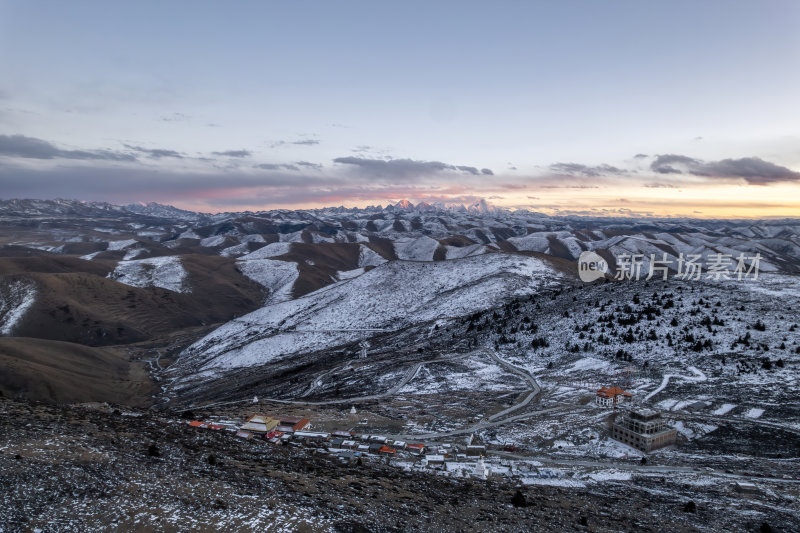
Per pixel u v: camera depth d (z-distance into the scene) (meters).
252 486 36.19
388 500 38.00
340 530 29.77
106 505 29.62
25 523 26.48
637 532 36.06
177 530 27.47
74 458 36.38
